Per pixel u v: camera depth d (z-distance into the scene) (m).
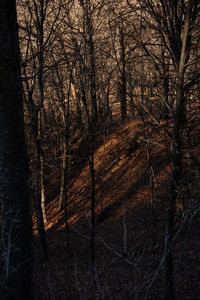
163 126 7.37
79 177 21.39
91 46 12.53
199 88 6.29
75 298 8.81
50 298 9.30
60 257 13.59
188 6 5.57
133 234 13.57
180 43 7.78
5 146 5.39
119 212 16.53
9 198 5.50
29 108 12.28
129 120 20.36
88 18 12.93
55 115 20.62
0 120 5.30
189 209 5.27
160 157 19.22
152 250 10.77
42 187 18.41
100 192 19.02
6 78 5.14
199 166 6.32
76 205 18.92
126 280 8.86
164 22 7.83
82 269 11.37
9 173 5.45
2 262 5.58
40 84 12.10
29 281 5.75
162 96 7.73
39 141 12.75
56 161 19.67
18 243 5.55
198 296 7.34
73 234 16.22
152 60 8.42
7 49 5.02
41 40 12.06
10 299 5.50
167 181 16.56
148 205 15.91
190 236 10.68
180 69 6.03
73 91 21.19
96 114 13.03
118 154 20.84
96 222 16.53
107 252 12.54
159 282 8.22
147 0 8.02
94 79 12.45
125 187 18.39
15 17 5.01
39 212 13.39
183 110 6.32
